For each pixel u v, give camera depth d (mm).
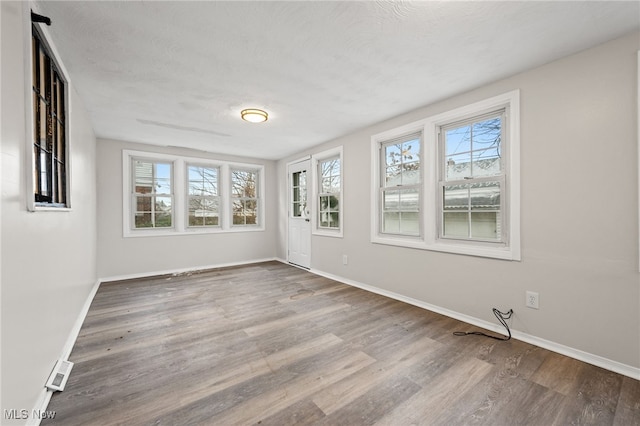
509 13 1549
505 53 1950
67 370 1704
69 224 2107
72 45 1823
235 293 3494
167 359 1934
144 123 3422
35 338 1354
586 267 1903
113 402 1488
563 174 1999
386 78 2320
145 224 4492
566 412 1428
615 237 1789
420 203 3064
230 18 1592
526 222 2186
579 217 1931
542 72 2102
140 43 1823
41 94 1577
